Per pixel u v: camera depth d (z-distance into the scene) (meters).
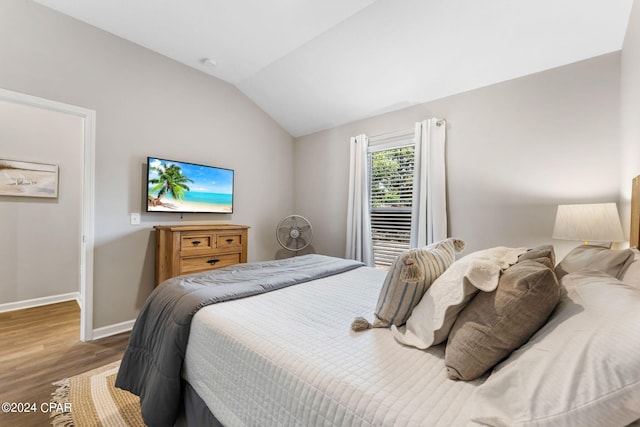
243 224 3.76
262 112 3.99
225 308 1.34
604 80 2.09
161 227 2.76
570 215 1.89
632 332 0.56
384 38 2.51
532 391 0.61
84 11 2.35
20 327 2.72
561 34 2.08
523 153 2.45
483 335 0.80
